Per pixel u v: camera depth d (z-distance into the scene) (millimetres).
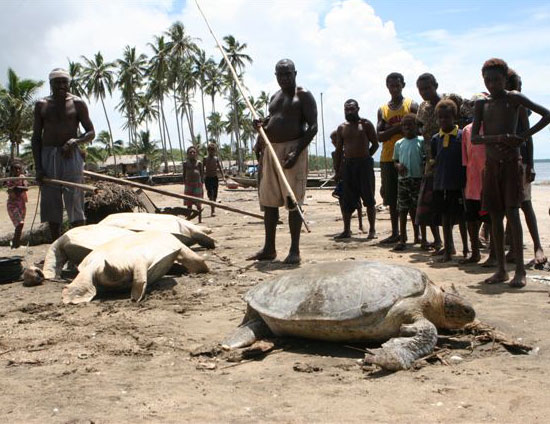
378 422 2799
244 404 3086
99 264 5957
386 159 8727
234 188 32406
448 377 3387
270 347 3994
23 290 6480
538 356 3715
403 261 7195
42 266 7883
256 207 18359
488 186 5672
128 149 84312
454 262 7043
